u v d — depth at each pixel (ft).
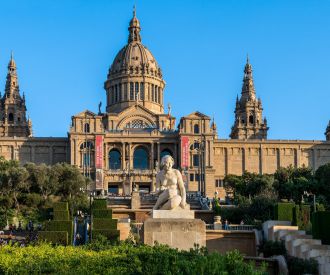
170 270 103.09
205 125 636.07
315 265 186.91
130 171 609.83
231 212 355.77
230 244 249.96
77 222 269.44
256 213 343.87
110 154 641.40
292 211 255.91
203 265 98.58
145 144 639.35
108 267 111.34
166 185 130.62
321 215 206.90
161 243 124.67
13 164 435.94
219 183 655.35
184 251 115.14
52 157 644.27
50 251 131.44
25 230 318.65
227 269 101.45
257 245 239.09
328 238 203.92
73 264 115.24
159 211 127.85
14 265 115.03
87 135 618.85
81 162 615.57
